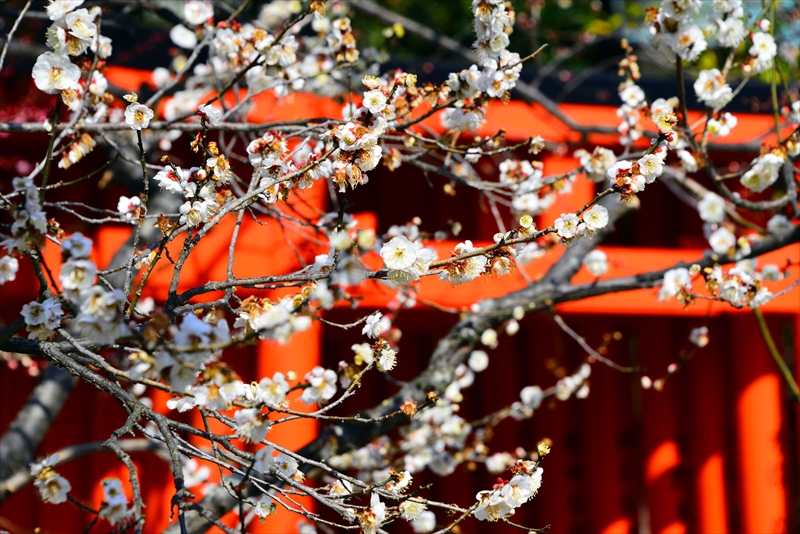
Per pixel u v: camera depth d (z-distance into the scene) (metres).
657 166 2.03
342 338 5.54
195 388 1.79
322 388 2.03
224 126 2.94
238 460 2.20
